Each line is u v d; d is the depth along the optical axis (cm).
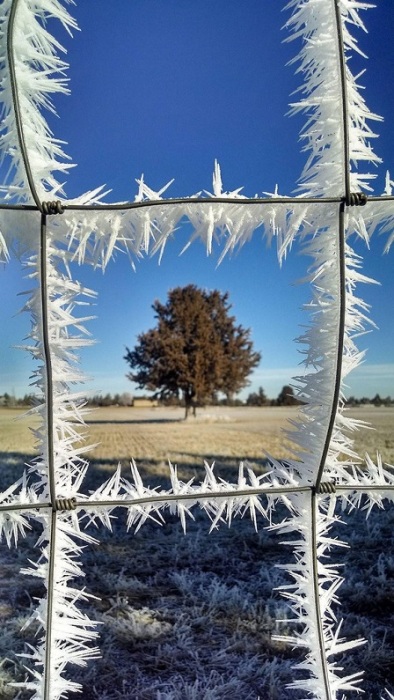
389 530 205
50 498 54
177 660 133
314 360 55
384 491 58
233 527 217
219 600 159
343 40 48
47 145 49
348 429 58
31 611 149
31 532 202
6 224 50
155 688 122
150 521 223
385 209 52
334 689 57
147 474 245
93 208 49
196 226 51
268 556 193
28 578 171
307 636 58
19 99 46
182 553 195
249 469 58
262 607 157
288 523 58
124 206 49
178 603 161
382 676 122
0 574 172
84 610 154
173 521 224
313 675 65
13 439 247
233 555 194
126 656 134
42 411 53
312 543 57
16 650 133
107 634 142
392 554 185
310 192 52
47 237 50
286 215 52
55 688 54
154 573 181
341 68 48
